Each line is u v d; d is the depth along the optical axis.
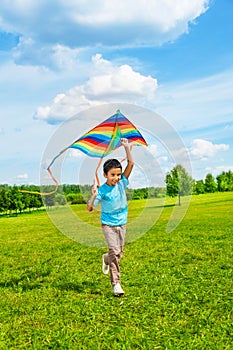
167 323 4.28
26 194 31.97
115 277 5.22
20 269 7.68
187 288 5.58
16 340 3.99
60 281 6.32
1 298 5.47
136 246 9.66
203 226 13.77
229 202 26.22
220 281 5.89
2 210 31.27
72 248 10.27
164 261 7.68
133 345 3.80
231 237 10.62
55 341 3.91
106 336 3.99
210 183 41.03
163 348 3.70
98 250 9.66
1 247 11.33
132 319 4.42
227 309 4.66
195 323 4.27
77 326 4.29
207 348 3.66
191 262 7.46
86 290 5.68
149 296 5.20
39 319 4.55
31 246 11.20
